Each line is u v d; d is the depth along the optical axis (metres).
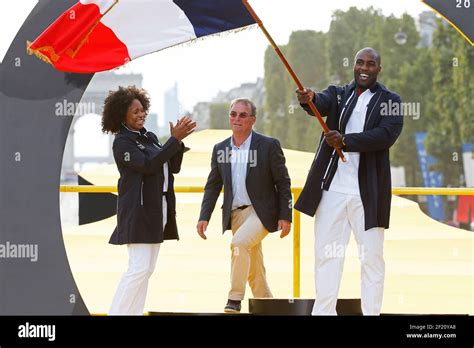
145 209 8.14
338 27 49.78
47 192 8.59
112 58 8.41
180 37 8.41
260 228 8.88
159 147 8.45
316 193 8.10
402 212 13.68
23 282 8.61
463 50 40.03
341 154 7.94
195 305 9.99
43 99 8.57
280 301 8.71
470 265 11.82
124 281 8.16
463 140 40.81
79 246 12.30
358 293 10.71
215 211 13.34
